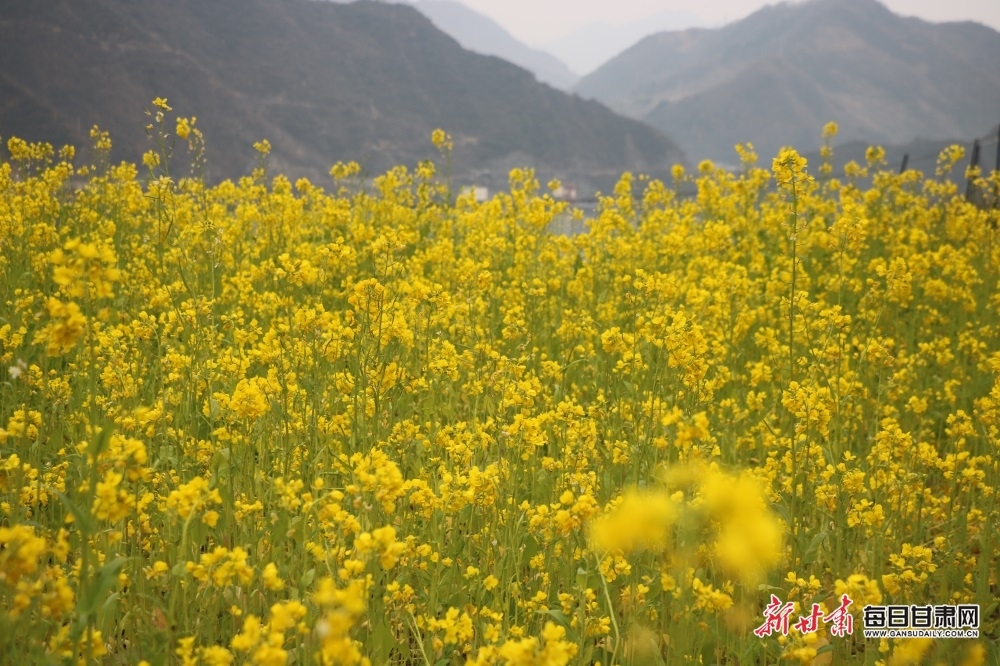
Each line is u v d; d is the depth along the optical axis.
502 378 4.19
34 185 7.91
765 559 1.41
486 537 3.42
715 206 10.41
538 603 3.08
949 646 3.17
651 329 4.10
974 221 9.28
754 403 4.59
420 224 9.56
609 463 3.93
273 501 3.60
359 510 3.08
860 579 2.60
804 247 6.94
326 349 4.17
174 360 3.96
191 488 2.47
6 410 3.94
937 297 6.76
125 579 2.73
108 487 2.16
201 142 6.12
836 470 3.86
